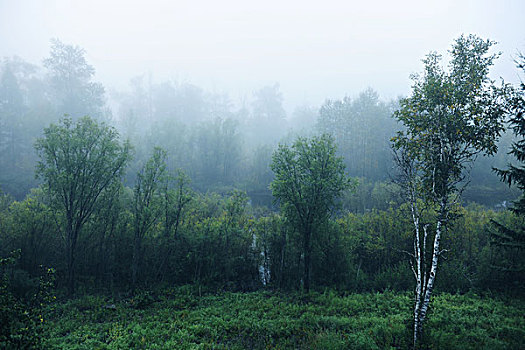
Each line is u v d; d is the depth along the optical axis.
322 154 20.53
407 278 19.73
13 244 19.33
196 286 20.17
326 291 19.75
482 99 12.09
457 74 12.68
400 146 13.52
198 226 22.94
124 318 15.20
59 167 18.77
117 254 21.28
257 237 23.59
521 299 17.11
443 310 15.22
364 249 23.45
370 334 12.52
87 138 19.42
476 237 22.70
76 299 17.36
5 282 9.16
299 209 19.98
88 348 11.73
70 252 18.64
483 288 19.05
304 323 14.37
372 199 45.84
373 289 19.70
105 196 20.70
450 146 12.39
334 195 20.92
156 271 21.20
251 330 13.77
